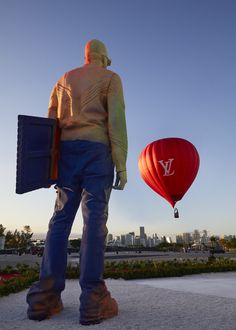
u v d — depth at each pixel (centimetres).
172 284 996
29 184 498
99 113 546
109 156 540
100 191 511
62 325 438
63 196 523
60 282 491
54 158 531
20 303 654
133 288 870
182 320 462
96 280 466
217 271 1440
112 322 453
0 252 6512
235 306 578
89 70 569
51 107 589
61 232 505
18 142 495
